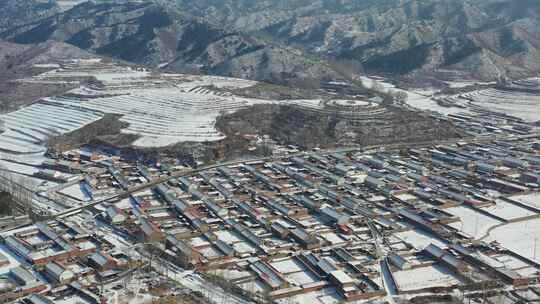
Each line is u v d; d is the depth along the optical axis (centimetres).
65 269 16212
